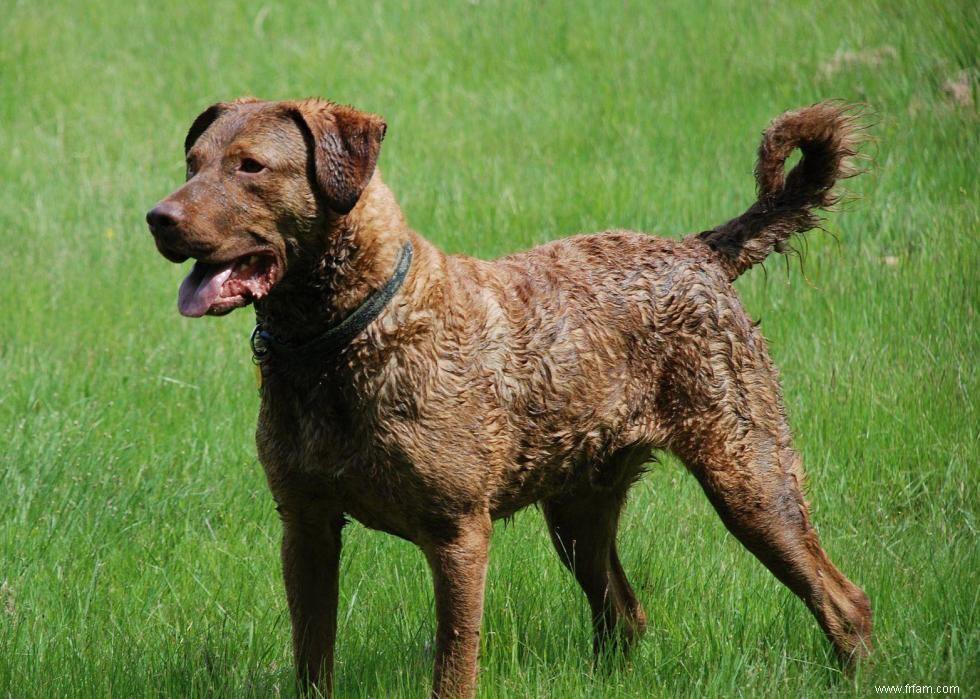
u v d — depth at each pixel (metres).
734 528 9.12
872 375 12.83
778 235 9.69
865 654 8.95
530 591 10.02
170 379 13.12
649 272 9.05
